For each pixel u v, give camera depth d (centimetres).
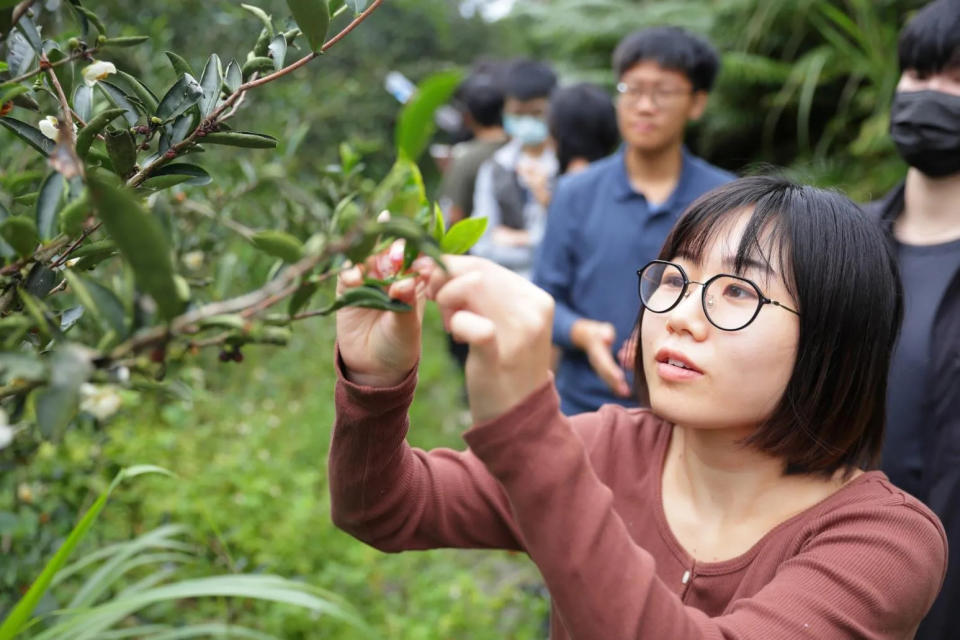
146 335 63
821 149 466
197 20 330
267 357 436
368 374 101
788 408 110
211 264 179
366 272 77
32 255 76
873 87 448
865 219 117
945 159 180
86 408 120
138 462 254
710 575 114
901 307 123
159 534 160
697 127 539
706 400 108
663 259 121
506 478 85
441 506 121
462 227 77
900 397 174
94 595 147
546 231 262
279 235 69
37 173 109
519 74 365
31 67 87
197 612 227
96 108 103
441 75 61
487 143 400
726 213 114
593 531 86
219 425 342
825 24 466
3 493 201
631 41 247
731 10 507
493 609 279
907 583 104
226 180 222
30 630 169
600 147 340
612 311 246
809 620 98
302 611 240
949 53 178
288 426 376
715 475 118
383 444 106
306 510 276
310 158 397
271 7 347
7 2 73
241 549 252
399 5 796
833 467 116
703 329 108
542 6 645
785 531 112
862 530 106
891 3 430
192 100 86
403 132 63
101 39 85
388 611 271
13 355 62
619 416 134
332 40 88
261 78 90
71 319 83
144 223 57
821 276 110
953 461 169
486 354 82
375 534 119
